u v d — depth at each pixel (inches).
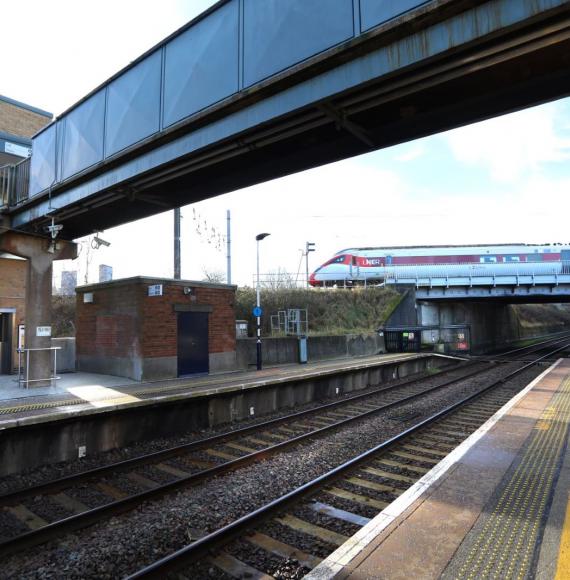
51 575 168.7
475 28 207.6
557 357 1185.4
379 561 139.9
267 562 173.9
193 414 417.1
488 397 549.3
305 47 261.6
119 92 392.5
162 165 353.7
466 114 279.0
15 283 607.5
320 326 1140.5
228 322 660.1
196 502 231.9
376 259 1574.8
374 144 320.2
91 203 447.2
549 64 232.5
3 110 695.7
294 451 335.0
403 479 264.2
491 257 1534.2
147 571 159.6
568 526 161.3
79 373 614.5
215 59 313.3
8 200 515.5
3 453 290.7
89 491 261.4
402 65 229.6
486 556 142.1
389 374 788.0
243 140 319.0
